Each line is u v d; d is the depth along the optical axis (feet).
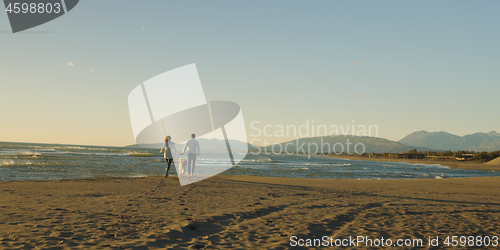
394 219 16.62
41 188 24.36
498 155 339.98
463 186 42.09
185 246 10.25
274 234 12.46
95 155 119.96
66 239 10.27
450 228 14.75
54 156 95.35
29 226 11.80
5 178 35.78
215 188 28.99
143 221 13.71
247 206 19.07
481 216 18.38
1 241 9.59
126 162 78.13
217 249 10.03
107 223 13.02
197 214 15.85
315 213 17.53
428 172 98.43
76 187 25.82
